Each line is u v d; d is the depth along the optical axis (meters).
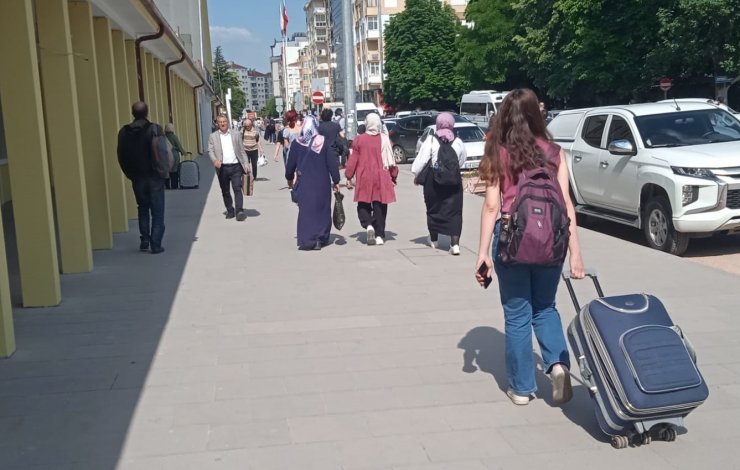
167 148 10.07
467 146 22.14
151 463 4.10
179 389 5.18
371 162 10.34
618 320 4.18
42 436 4.46
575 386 5.16
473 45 54.78
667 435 4.25
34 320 6.94
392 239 11.11
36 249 7.30
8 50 6.91
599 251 9.74
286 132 18.75
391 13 79.31
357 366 5.58
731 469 3.96
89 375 5.48
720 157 9.47
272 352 5.93
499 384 5.19
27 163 7.16
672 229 9.73
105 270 9.12
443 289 7.89
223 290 8.02
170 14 34.19
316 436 4.41
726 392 4.96
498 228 4.62
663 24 33.34
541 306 4.75
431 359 5.71
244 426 4.56
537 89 54.31
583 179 11.90
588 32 37.59
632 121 10.90
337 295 7.71
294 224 12.94
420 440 4.34
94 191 10.41
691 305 7.04
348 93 22.72
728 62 31.89
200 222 13.36
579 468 3.99
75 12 9.98
